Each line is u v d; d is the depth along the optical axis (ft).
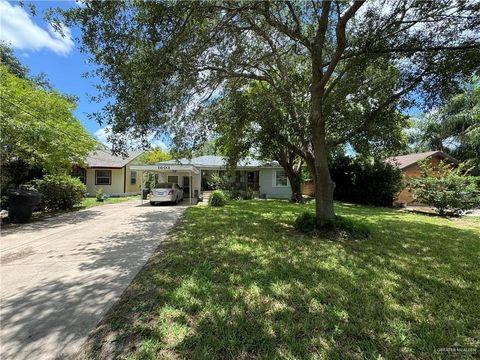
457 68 16.71
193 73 18.85
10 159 34.78
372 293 10.96
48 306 10.05
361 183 52.24
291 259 15.21
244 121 25.16
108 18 14.57
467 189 36.04
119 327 8.61
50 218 32.60
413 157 61.05
